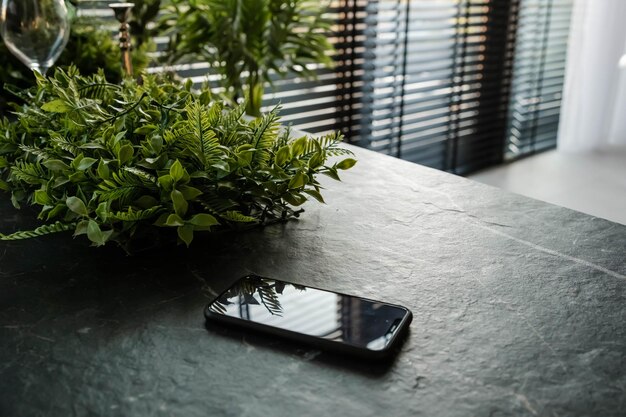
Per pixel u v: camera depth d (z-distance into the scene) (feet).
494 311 2.04
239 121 2.64
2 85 4.11
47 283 2.21
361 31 7.65
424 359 1.83
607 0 9.46
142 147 2.38
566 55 10.40
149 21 5.37
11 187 2.74
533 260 2.35
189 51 6.10
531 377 1.76
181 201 2.22
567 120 10.11
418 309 2.05
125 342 1.91
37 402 1.69
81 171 2.32
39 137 2.77
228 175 2.43
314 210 2.78
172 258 2.37
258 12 6.03
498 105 9.57
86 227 2.24
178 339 1.92
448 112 8.98
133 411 1.66
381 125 8.40
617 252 2.40
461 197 2.91
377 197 2.92
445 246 2.45
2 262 2.34
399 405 1.67
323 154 2.52
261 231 2.58
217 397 1.70
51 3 3.52
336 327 1.90
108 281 2.22
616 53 9.81
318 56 6.56
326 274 2.26
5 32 3.51
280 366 1.81
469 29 8.77
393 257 2.37
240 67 6.11
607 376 1.76
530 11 9.44
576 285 2.18
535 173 9.45
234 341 1.91
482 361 1.82
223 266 2.32
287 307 2.01
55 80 2.79
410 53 8.11
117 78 4.48
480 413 1.65
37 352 1.87
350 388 1.73
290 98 7.58
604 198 8.48
